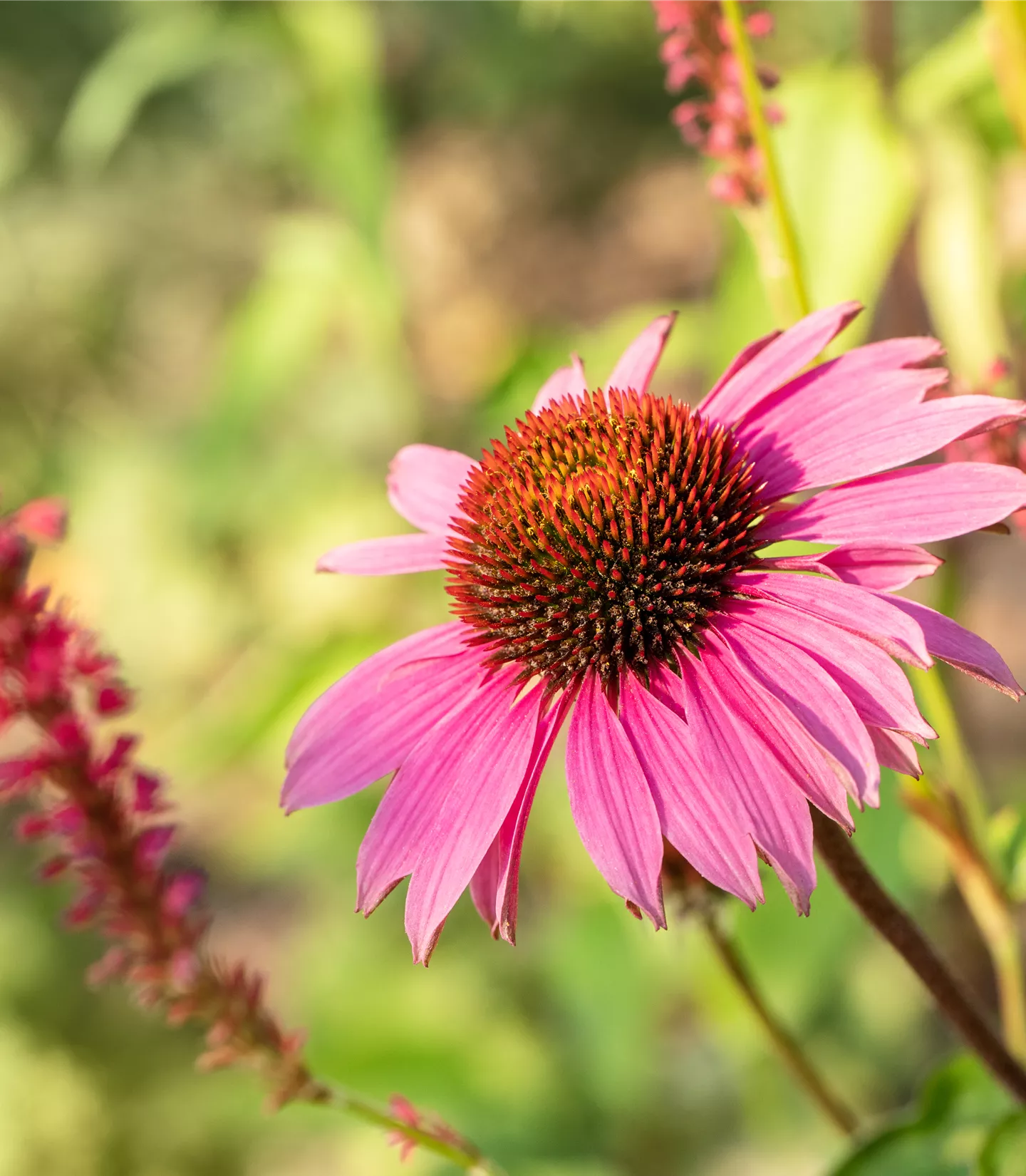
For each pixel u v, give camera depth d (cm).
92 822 33
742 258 42
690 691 33
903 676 32
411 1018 58
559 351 48
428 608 64
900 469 34
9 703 32
